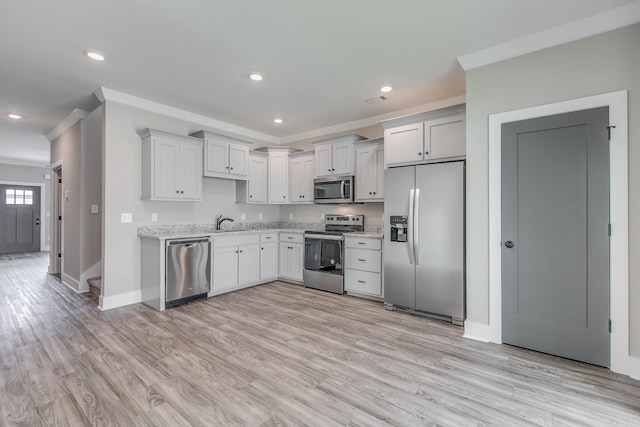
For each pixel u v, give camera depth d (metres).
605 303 2.22
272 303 3.79
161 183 3.75
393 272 3.47
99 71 3.03
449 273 3.07
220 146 4.38
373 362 2.33
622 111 2.16
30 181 8.58
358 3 2.05
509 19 2.24
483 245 2.73
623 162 2.16
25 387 1.98
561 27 2.33
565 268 2.38
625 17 2.13
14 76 3.13
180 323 3.10
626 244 2.15
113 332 2.87
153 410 1.76
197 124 4.40
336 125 4.91
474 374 2.16
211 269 3.99
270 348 2.55
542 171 2.45
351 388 1.99
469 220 2.80
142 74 3.10
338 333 2.88
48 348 2.53
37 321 3.14
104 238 3.53
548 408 1.79
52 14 2.14
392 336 2.81
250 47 2.61
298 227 5.46
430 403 1.84
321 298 4.02
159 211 4.02
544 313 2.46
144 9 2.10
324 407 1.80
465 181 2.97
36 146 6.40
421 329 2.97
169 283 3.56
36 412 1.73
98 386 1.99
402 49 2.65
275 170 5.20
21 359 2.34
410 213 3.28
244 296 4.09
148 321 3.15
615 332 2.19
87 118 4.29
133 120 3.73
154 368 2.22
